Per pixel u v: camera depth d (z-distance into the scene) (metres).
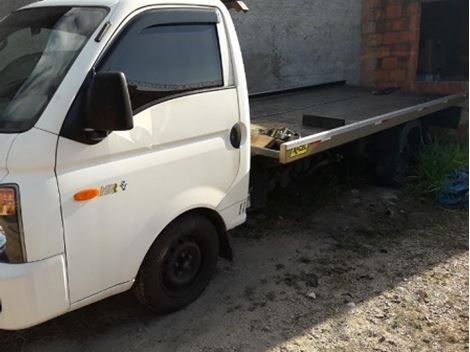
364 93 7.18
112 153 2.82
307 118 4.76
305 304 3.76
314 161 5.22
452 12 8.19
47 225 2.59
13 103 2.74
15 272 2.55
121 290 3.09
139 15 3.02
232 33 3.62
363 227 5.14
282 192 5.78
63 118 2.61
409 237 4.93
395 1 7.77
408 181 6.30
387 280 4.11
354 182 6.41
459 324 3.54
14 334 3.35
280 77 7.56
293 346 3.28
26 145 2.52
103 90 2.54
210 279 3.87
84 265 2.80
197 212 3.55
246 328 3.46
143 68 3.01
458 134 7.39
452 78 7.97
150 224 3.10
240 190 3.77
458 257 4.52
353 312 3.67
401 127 6.02
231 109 3.54
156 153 3.07
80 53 2.78
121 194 2.90
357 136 4.75
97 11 3.00
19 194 2.52
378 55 8.15
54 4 3.29
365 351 3.26
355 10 8.21
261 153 3.97
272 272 4.21
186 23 3.28
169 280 3.47
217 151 3.46
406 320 3.58
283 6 7.34
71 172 2.67
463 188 5.65
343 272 4.23
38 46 3.01
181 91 3.21
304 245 4.72
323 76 8.12
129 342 3.30
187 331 3.42
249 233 4.95
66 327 3.43
